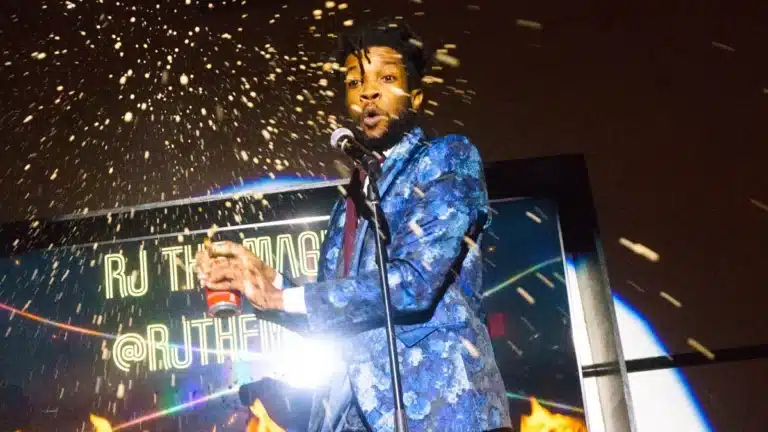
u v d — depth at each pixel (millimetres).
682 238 3977
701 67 4184
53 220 3914
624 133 4113
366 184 1942
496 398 1812
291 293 1832
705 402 3766
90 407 3689
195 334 3768
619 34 4242
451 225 1879
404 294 1807
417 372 1790
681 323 3867
